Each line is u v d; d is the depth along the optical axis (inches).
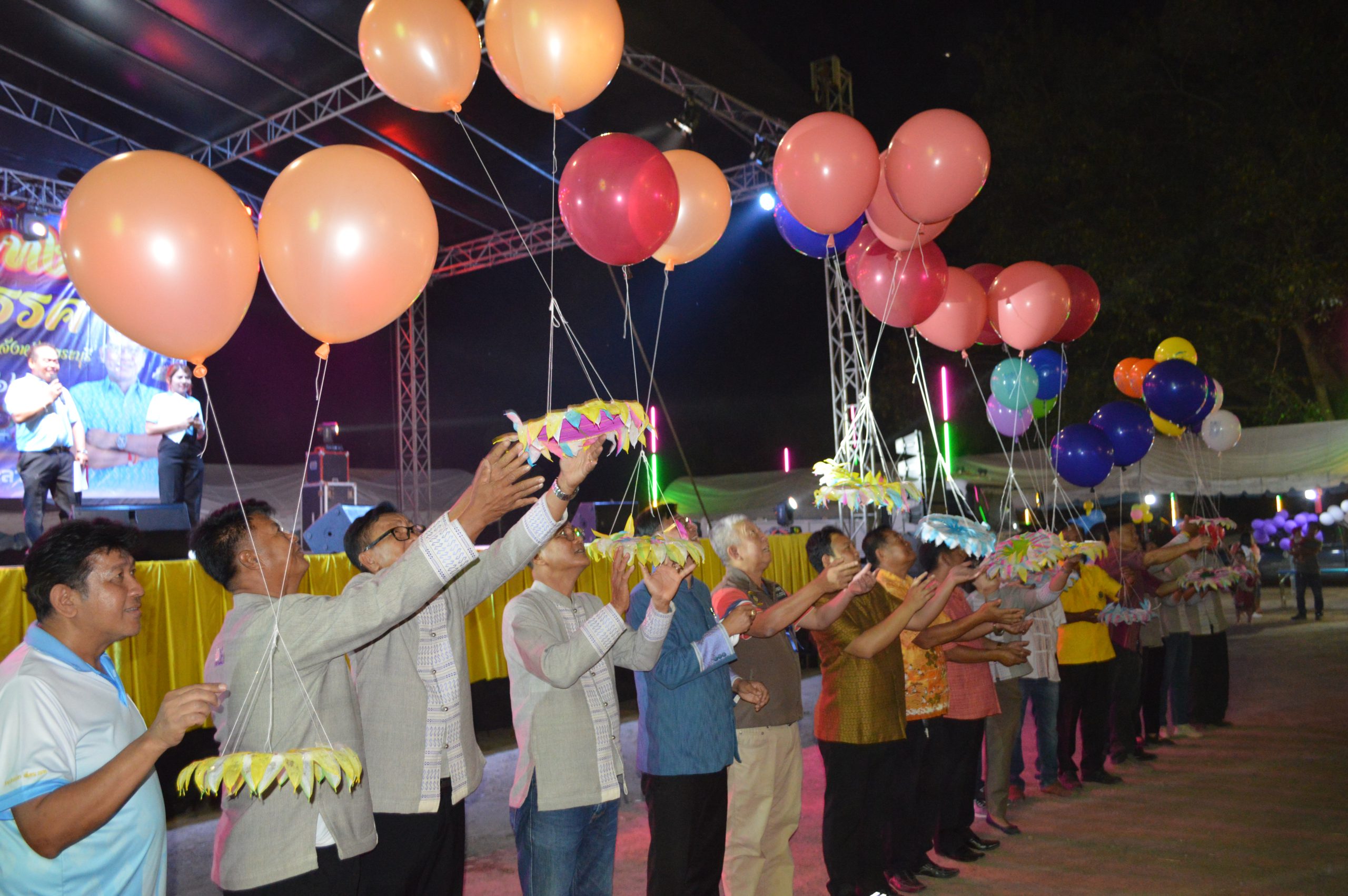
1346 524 661.9
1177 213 531.5
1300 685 324.8
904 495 134.6
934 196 135.3
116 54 346.0
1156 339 534.9
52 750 67.3
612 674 110.5
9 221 344.8
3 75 353.7
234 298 85.4
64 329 355.3
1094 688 217.5
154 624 177.2
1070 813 194.2
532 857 102.0
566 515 97.1
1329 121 503.5
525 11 115.3
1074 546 157.1
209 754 195.8
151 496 375.6
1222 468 502.3
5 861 67.2
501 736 249.9
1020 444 542.9
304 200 86.6
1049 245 548.7
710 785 112.7
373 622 79.7
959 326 170.9
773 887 131.0
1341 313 537.3
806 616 136.0
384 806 92.4
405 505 524.4
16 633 157.4
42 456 293.4
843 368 427.8
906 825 154.0
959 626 152.8
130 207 79.6
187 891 150.9
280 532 89.4
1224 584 257.4
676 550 103.6
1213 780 214.4
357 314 91.0
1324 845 166.2
